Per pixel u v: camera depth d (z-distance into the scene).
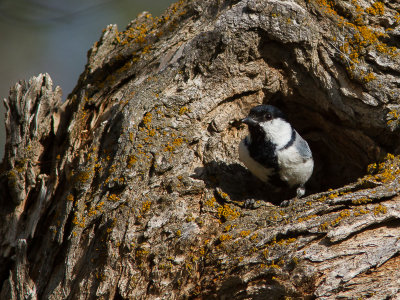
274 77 9.59
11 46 16.12
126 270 7.64
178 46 9.51
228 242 7.58
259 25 9.05
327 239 7.19
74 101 9.84
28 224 8.95
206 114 9.21
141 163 8.40
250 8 8.99
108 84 9.73
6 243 9.02
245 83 9.46
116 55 9.91
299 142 9.28
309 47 9.16
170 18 10.14
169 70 9.24
